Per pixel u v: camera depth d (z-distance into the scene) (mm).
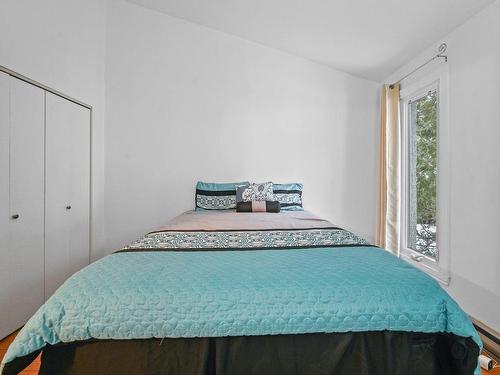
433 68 2346
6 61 1888
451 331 901
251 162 3135
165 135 3107
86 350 938
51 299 897
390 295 918
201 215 2342
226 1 2541
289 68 3145
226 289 908
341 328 900
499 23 1728
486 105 1817
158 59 3102
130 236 3127
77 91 2654
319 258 1147
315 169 3164
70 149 2545
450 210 2139
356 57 2824
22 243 1988
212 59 3117
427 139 2561
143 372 923
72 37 2584
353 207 3195
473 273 1920
